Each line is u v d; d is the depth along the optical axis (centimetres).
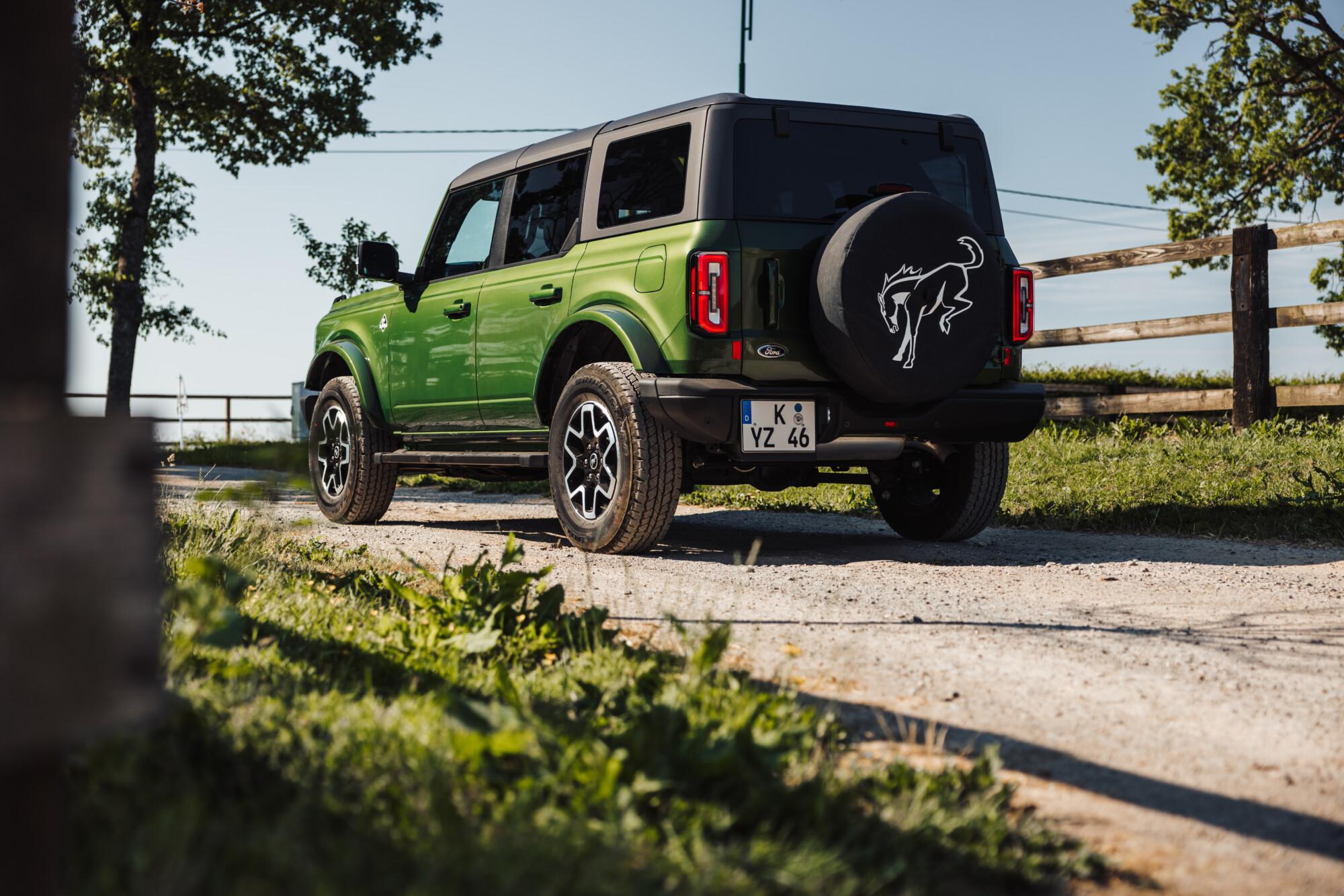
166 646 251
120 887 150
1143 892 188
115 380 2270
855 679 315
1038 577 512
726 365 533
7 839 120
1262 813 223
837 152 568
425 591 424
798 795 199
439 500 1018
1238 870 197
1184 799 230
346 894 150
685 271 531
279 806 181
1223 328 998
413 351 723
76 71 122
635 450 551
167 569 372
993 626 390
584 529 582
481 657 303
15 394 117
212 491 517
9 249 116
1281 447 838
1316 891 189
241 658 267
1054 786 236
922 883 178
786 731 223
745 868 172
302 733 210
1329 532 639
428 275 729
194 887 149
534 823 176
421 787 187
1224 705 296
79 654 118
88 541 119
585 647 315
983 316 548
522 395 633
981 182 607
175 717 198
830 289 526
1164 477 805
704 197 538
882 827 195
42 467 116
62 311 119
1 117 115
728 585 473
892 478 639
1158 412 1072
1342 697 303
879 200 530
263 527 504
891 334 528
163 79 2183
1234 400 989
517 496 1051
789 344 540
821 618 402
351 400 771
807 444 538
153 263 2553
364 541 630
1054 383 1402
